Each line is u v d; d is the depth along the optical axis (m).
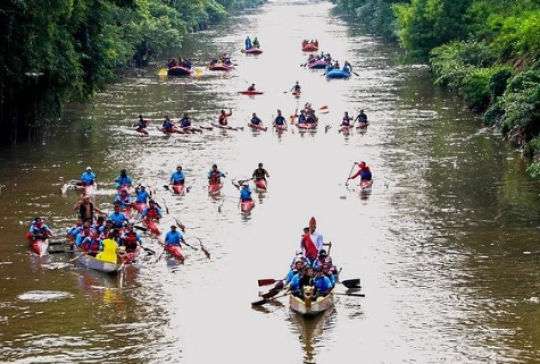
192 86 87.56
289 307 30.77
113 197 44.78
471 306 30.27
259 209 43.12
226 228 40.06
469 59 81.38
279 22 173.62
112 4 65.81
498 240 37.31
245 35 146.25
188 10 150.00
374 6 150.25
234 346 27.53
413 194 45.31
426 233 38.56
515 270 33.62
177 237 36.72
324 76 94.88
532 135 54.47
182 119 63.47
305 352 27.11
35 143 58.16
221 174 47.03
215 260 35.72
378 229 39.34
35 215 41.44
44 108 58.81
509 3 90.12
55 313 29.92
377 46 124.62
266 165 52.78
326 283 30.95
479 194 44.91
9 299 31.14
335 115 70.06
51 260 35.50
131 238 36.28
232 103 76.31
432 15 92.25
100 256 34.53
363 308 30.42
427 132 62.12
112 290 32.25
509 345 27.16
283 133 63.22
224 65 101.06
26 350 26.92
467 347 27.09
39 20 52.06
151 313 30.08
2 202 43.53
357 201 44.25
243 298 31.64
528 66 65.19
